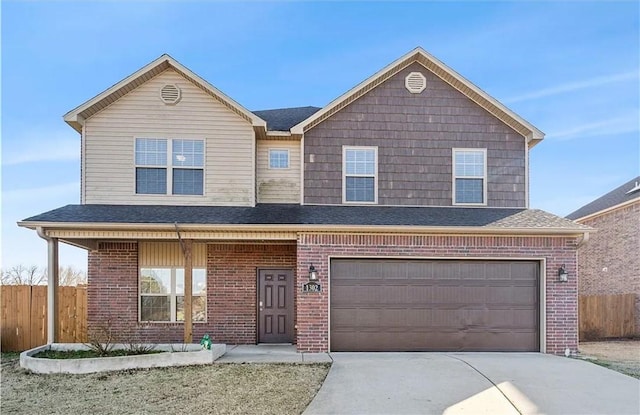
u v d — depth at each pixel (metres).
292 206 12.28
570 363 9.33
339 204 12.42
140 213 11.16
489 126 12.82
